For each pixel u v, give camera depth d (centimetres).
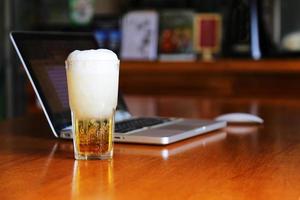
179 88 275
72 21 328
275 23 271
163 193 72
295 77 258
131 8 323
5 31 328
